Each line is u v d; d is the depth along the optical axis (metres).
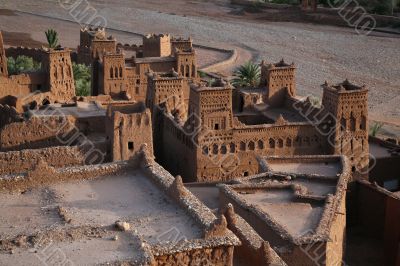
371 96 127.31
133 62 90.06
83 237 30.14
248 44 171.38
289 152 69.94
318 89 129.75
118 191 38.03
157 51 107.94
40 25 185.12
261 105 80.25
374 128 94.50
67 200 36.69
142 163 40.78
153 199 36.84
